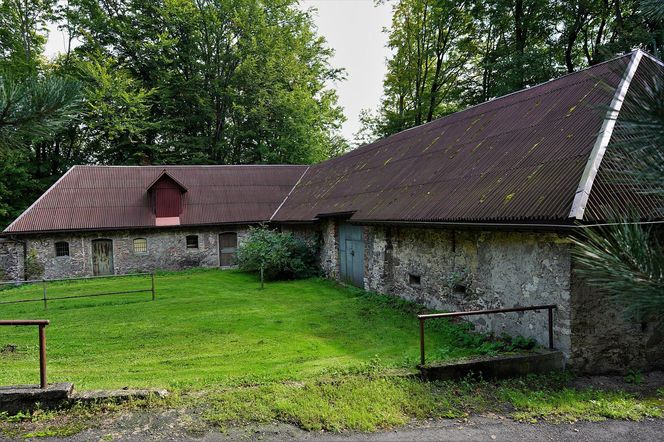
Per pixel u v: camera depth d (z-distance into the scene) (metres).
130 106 27.11
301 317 10.27
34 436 4.33
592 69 9.01
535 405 5.00
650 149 1.87
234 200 22.19
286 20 32.75
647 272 2.07
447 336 8.32
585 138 7.12
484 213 7.50
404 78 28.95
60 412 4.82
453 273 8.98
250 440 4.25
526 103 10.20
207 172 23.62
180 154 31.06
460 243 8.76
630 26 15.41
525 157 8.18
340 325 9.46
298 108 30.39
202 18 30.02
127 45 29.02
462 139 11.28
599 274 2.18
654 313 2.09
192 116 31.06
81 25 28.53
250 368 6.80
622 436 4.35
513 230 6.95
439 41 26.91
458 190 9.05
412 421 4.66
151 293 13.99
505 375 5.89
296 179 24.25
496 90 19.48
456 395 5.27
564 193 6.29
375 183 13.53
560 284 6.28
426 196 9.95
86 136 29.89
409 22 27.58
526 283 6.99
